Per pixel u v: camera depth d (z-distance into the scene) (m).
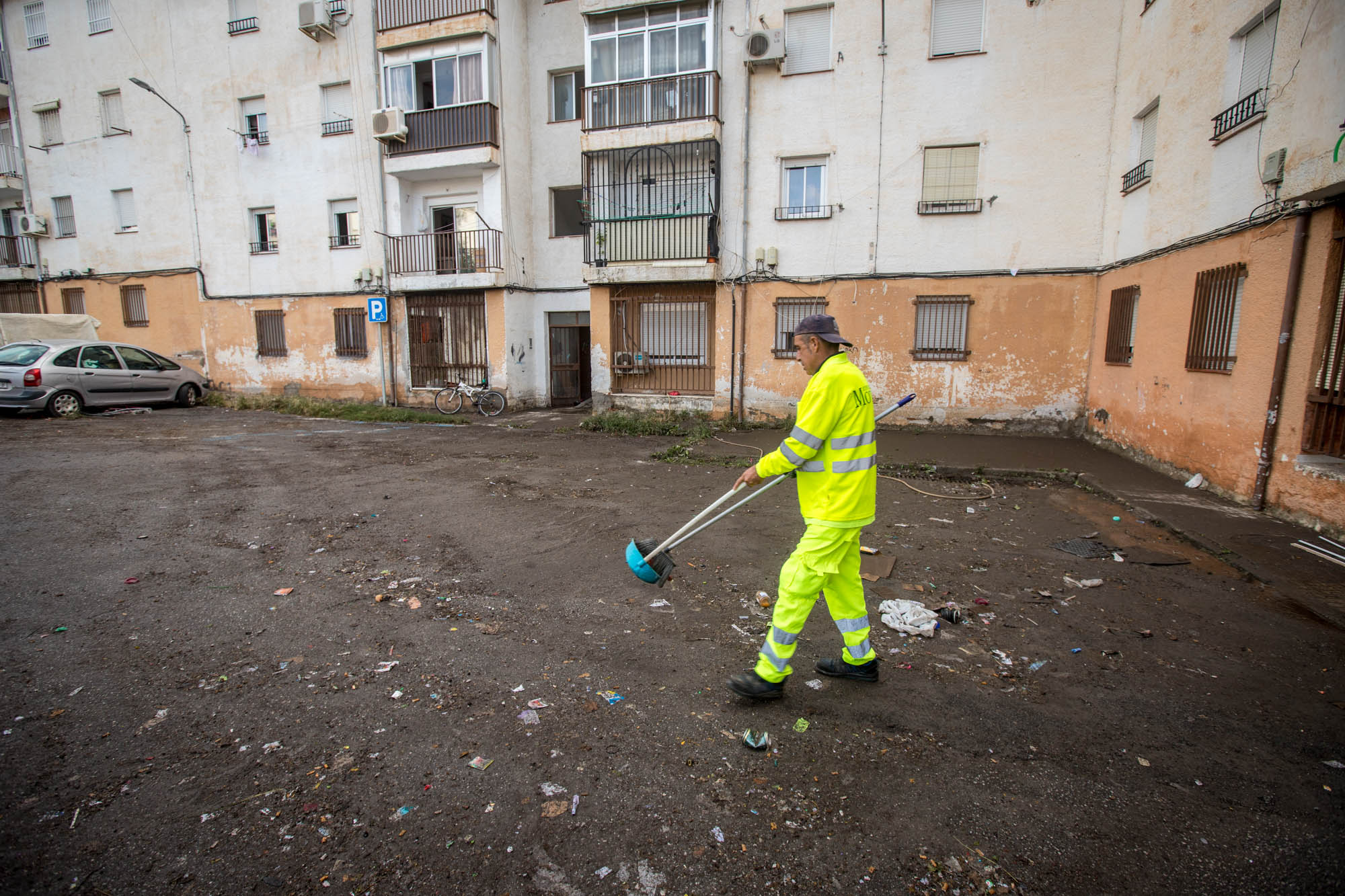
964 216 11.24
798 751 2.69
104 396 13.23
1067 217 10.75
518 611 4.00
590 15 12.75
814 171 12.14
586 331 16.48
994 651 3.57
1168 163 8.36
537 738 2.75
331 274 16.17
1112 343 9.95
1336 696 3.15
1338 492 5.32
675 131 12.39
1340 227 5.47
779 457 2.93
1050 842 2.22
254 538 5.24
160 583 4.30
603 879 2.05
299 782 2.46
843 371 2.97
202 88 16.66
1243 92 6.98
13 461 7.83
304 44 15.59
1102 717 2.96
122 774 2.48
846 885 2.04
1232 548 5.13
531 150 15.39
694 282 13.01
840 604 3.17
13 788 2.38
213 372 17.61
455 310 15.29
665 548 3.46
